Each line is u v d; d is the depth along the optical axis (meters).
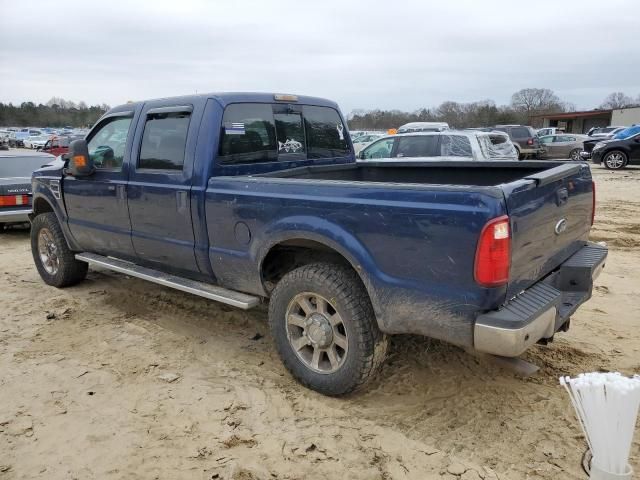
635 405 2.09
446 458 2.91
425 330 3.01
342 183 3.25
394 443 3.05
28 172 9.71
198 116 4.06
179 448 3.04
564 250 3.59
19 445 3.08
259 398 3.54
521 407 3.38
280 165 4.54
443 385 3.66
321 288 3.35
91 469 2.88
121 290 5.80
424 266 2.91
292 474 2.82
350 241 3.18
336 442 3.08
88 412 3.41
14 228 10.16
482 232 2.68
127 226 4.71
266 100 4.42
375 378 3.74
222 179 3.88
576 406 2.26
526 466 2.84
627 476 2.12
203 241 4.07
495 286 2.73
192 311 5.14
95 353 4.25
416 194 2.92
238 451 3.01
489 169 4.58
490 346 2.77
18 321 4.96
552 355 4.06
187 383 3.76
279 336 3.67
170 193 4.20
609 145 20.27
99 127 5.04
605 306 5.14
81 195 5.14
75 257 5.59
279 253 3.87
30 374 3.91
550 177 3.09
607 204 11.77
